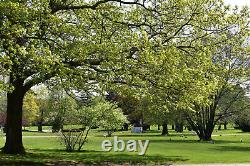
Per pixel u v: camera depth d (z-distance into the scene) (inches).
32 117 3592.5
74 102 1382.9
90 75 869.8
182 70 902.4
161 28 974.4
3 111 3400.6
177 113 2244.1
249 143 1876.2
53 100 1418.6
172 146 1615.4
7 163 892.6
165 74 898.7
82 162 953.5
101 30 923.4
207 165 875.4
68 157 1069.1
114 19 933.2
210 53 1023.0
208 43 1029.8
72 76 843.4
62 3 932.6
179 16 964.6
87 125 1353.3
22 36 762.8
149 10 949.2
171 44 959.0
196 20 968.3
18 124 1107.9
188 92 938.1
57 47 820.6
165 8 951.6
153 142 1905.8
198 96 948.6
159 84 914.1
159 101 978.7
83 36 879.1
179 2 921.5
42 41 783.1
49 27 796.6
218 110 2475.4
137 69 887.7
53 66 777.6
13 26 697.6
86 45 843.4
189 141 2036.2
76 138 1341.0
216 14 980.6
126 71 864.3
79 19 961.5
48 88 1075.3
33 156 1071.6
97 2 928.9
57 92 1382.9
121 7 981.2
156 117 2361.0
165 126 2945.4
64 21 863.7
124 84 928.9
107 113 1362.0
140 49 848.3
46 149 1373.0
